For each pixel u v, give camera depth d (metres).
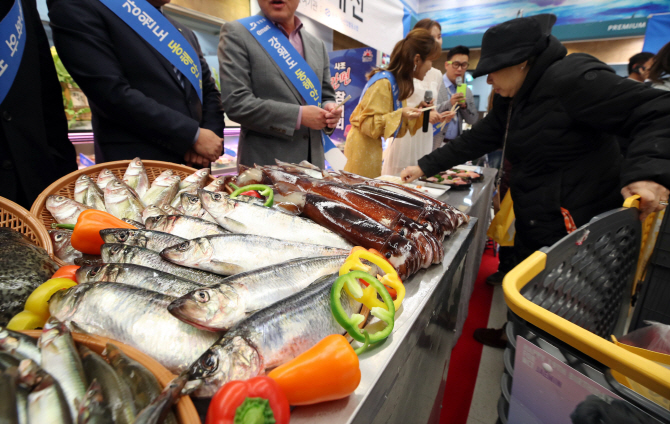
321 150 2.37
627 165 1.26
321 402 0.49
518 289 0.62
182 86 1.77
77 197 1.17
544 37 1.56
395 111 2.47
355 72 3.91
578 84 1.49
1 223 0.94
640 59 3.17
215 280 0.73
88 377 0.40
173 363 0.53
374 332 0.63
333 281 0.66
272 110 1.92
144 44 1.61
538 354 0.54
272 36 2.03
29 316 0.59
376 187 1.29
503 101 1.96
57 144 1.52
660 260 1.15
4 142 1.18
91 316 0.55
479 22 7.57
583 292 0.89
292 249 0.80
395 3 4.21
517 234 2.04
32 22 1.31
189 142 1.68
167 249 0.71
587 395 0.49
